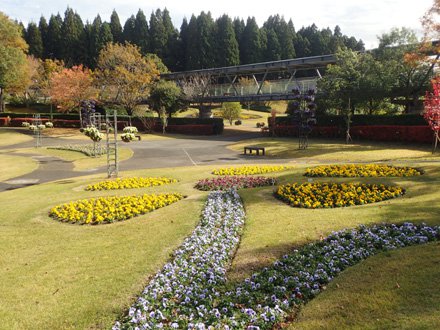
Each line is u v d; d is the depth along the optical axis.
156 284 5.73
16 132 48.19
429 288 4.61
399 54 32.44
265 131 47.03
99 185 14.96
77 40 83.06
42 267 6.80
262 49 78.12
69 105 52.69
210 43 75.19
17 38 53.31
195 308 5.07
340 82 33.44
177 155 28.16
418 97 33.47
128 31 86.69
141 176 17.50
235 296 5.25
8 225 9.83
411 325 3.88
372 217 8.17
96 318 5.02
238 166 19.98
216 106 68.06
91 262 6.95
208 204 10.81
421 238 6.54
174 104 50.53
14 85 54.22
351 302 4.65
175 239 8.02
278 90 45.09
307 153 26.09
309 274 5.65
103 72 52.69
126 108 53.75
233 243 7.47
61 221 10.02
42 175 20.58
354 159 22.80
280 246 7.04
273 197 11.41
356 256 6.15
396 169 14.77
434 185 11.05
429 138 28.84
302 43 82.25
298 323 4.44
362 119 34.62
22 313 5.18
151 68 52.66
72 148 32.75
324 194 10.80
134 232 8.70
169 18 89.00
